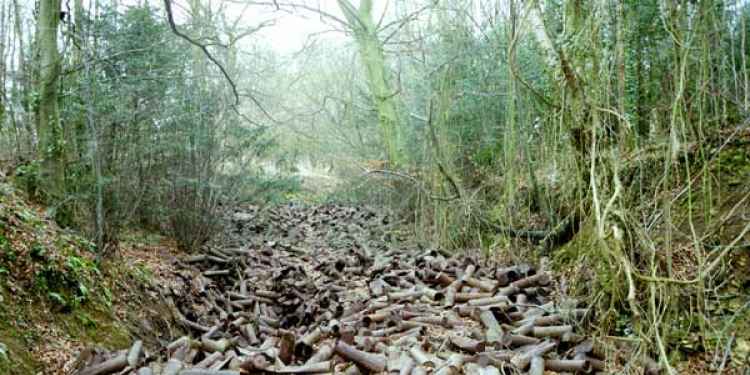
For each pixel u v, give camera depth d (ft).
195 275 19.74
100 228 15.15
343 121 44.55
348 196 40.52
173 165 22.68
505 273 16.55
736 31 14.37
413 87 33.55
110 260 16.08
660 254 11.43
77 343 11.98
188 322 16.05
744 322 11.08
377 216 33.42
